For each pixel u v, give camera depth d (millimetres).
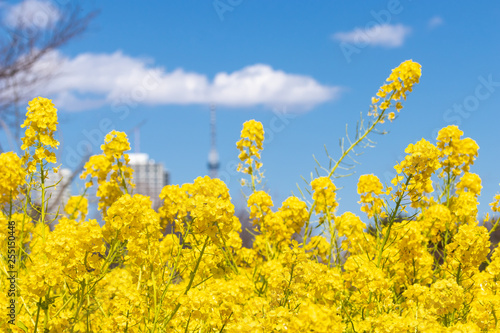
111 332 1733
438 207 1942
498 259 1849
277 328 1620
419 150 1882
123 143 2023
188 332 1733
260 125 2113
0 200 1797
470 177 2039
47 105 1887
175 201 1989
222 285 1744
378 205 1951
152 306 1784
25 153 1867
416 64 2043
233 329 1639
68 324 1719
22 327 1710
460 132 2051
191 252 1858
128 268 1844
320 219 2023
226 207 1763
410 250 1901
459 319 1840
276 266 1770
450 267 1886
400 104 2043
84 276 1732
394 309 1823
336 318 1599
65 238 1725
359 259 1895
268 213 2055
